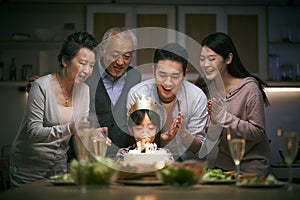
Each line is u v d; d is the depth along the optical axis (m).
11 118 4.41
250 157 2.52
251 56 4.20
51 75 2.68
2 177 3.12
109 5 4.16
